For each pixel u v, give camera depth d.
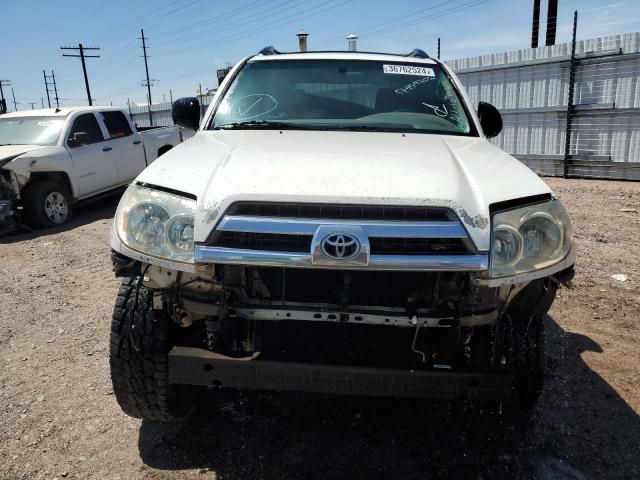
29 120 8.65
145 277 2.25
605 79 10.82
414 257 1.98
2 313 4.42
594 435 2.71
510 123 12.49
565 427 2.77
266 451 2.61
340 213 2.03
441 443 2.66
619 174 10.91
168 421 2.76
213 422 2.85
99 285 5.13
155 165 2.47
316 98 3.35
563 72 11.43
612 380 3.22
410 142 2.79
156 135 10.52
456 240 2.02
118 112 9.69
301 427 2.80
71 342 3.84
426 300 2.18
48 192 7.87
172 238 2.11
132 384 2.45
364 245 1.95
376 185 2.11
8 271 5.70
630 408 2.94
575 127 11.38
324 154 2.45
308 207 2.04
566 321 4.08
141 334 2.38
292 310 2.16
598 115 11.01
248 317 2.20
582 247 6.02
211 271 2.11
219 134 3.02
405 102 3.33
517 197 2.16
